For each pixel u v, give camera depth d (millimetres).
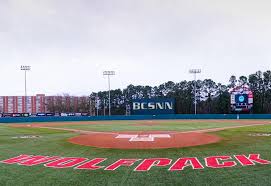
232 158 11586
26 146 15820
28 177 9188
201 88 116625
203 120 54875
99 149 14383
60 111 129500
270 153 12656
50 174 9492
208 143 15984
